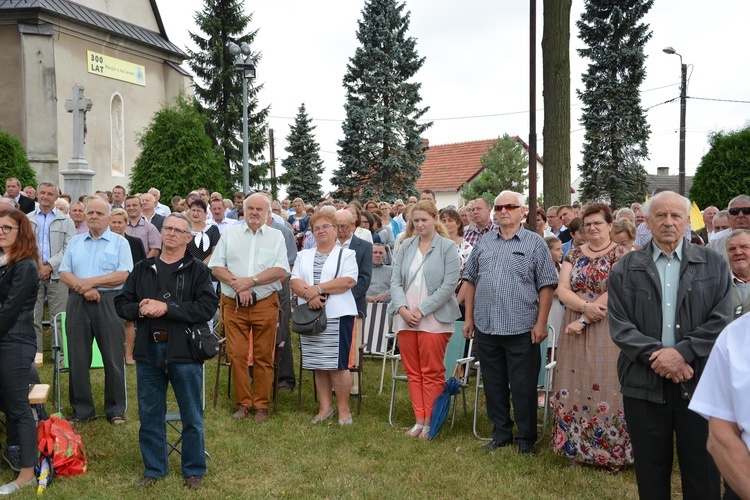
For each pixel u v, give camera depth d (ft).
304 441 18.72
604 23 89.20
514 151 117.39
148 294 15.08
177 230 15.06
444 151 163.32
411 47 100.12
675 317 12.42
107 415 20.18
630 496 14.92
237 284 20.01
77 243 20.31
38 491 14.76
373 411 22.11
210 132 106.63
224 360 25.12
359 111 96.58
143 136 74.18
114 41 88.28
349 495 15.14
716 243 19.21
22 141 78.23
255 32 109.91
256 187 109.81
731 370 6.35
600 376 16.24
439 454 17.83
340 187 98.68
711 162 71.67
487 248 18.54
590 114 90.43
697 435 11.97
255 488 15.43
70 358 19.88
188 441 15.55
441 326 19.27
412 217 19.84
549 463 17.10
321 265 20.58
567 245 28.55
